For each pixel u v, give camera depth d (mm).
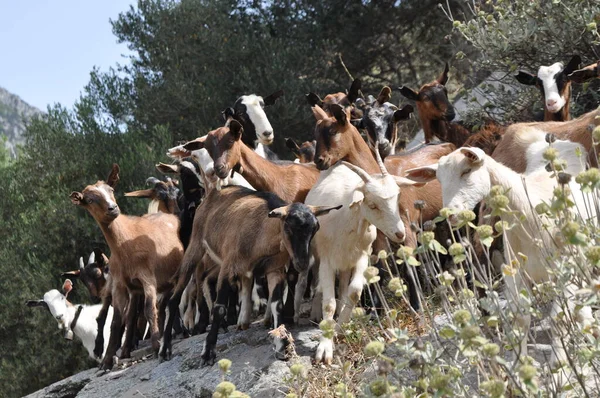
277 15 23828
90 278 14391
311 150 12609
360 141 9117
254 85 21641
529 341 6812
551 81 10172
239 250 9016
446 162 6441
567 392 5348
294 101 21641
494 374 4980
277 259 8883
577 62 10141
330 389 7398
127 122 22297
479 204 8469
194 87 22078
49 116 21594
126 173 19797
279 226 8703
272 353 8711
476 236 7699
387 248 8750
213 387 8586
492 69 12000
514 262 5523
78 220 19625
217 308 9188
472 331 4543
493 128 9289
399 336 4984
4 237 20969
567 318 5285
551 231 6070
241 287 10227
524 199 6285
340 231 8195
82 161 20781
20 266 19234
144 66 23250
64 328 14469
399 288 5434
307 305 10406
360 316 6137
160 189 12664
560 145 7395
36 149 21234
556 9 11000
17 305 19172
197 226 9953
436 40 23141
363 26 22906
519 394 4836
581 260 5160
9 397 18219
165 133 20406
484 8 15930
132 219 11086
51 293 14562
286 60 22172
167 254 11031
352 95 12516
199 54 22688
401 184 8016
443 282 5426
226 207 9484
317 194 8602
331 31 23562
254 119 11742
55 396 11141
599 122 7441
